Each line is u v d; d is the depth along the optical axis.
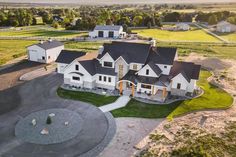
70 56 57.41
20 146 31.20
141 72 47.09
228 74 58.88
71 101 43.78
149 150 30.69
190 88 46.56
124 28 117.50
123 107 41.81
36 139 32.69
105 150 30.69
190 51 80.62
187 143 32.09
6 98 44.59
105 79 48.47
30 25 146.88
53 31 122.00
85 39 99.50
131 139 32.97
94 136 33.59
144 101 43.97
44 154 29.78
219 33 119.25
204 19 161.38
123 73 48.78
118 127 35.81
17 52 76.81
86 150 30.66
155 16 147.75
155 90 46.12
